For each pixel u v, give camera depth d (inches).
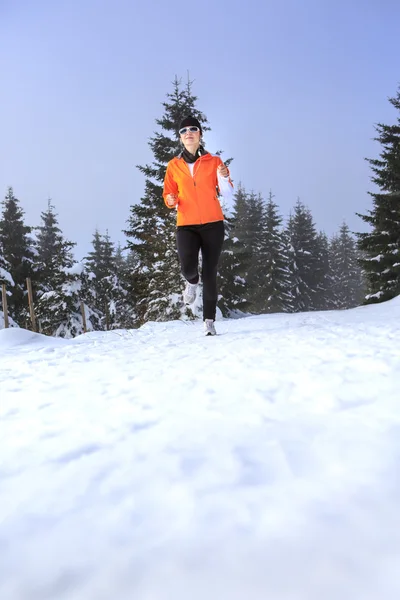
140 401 56.1
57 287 693.9
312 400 49.0
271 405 48.6
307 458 32.9
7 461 38.6
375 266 761.0
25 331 171.3
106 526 25.5
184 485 30.0
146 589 19.0
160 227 639.1
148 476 32.3
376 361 64.5
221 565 20.3
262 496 27.2
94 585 19.6
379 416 41.2
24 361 105.5
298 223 1433.3
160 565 20.8
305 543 21.5
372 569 18.9
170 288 585.9
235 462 33.1
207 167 130.3
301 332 115.0
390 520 23.1
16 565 21.9
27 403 61.1
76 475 33.8
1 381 80.0
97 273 1416.1
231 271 771.4
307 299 1354.6
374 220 765.3
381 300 747.4
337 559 19.9
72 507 28.5
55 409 56.1
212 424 43.7
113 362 91.4
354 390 51.2
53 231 1461.6
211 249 135.2
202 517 25.3
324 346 85.0
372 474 29.0
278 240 1262.3
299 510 25.0
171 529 24.4
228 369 71.2
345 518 23.7
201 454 35.8
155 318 612.1
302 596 17.6
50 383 74.5
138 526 25.1
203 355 89.6
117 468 34.5
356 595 17.3
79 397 61.9
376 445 34.0
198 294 450.6
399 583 17.8
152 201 657.6
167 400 55.4
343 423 40.2
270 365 70.8
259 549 21.4
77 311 700.7
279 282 1226.0
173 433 42.0
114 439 42.0
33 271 927.7
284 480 29.4
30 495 30.9
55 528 25.8
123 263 1877.5
